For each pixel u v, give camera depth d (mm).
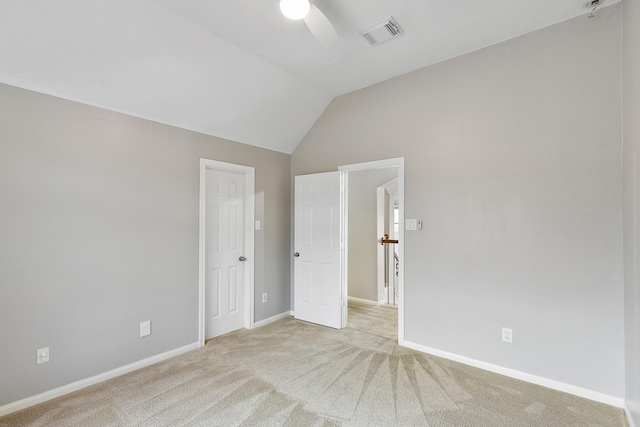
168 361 2846
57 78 2227
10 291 2090
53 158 2271
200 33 2453
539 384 2438
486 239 2711
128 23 2168
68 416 2031
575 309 2314
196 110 3018
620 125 2170
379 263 4883
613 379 2168
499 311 2635
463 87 2859
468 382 2465
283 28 2451
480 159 2758
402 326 3184
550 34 2445
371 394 2285
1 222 2059
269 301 3998
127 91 2541
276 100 3436
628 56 1980
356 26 2453
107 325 2535
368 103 3516
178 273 3014
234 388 2367
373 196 4949
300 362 2811
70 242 2348
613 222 2184
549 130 2439
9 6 1833
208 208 3424
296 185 4098
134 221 2707
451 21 2400
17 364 2111
